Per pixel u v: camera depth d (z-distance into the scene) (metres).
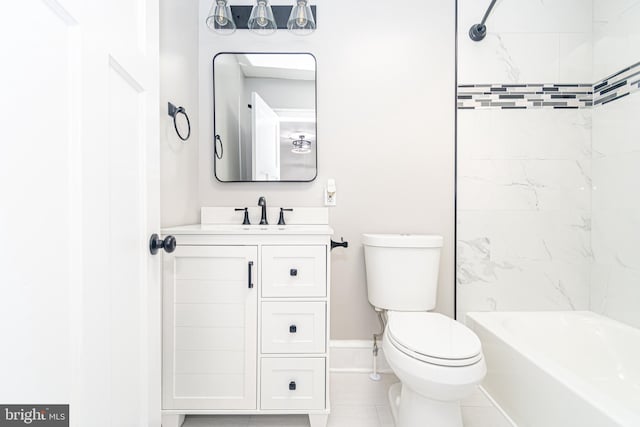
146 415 0.73
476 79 1.62
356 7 1.62
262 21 1.45
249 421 1.25
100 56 0.53
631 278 1.40
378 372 1.59
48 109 0.41
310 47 1.62
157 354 0.79
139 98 0.71
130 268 0.66
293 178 1.63
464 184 1.63
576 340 1.45
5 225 0.35
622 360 1.33
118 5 0.60
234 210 1.59
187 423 1.23
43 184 0.41
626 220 1.42
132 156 0.67
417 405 1.04
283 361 1.16
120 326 0.61
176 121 1.36
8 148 0.35
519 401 1.16
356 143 1.63
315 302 1.16
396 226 1.64
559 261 1.62
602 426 0.81
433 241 1.40
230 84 1.62
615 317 1.47
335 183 1.64
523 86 1.61
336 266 1.63
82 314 0.48
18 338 0.37
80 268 0.48
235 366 1.15
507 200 1.63
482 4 1.61
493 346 1.34
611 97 1.50
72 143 0.46
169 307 1.14
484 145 1.62
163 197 1.25
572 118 1.61
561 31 1.61
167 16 1.27
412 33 1.62
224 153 1.62
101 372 0.54
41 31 0.40
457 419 1.01
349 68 1.62
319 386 1.16
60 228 0.44
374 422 1.24
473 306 1.64
